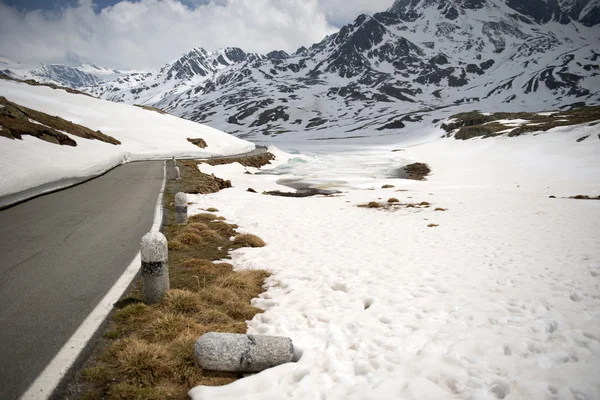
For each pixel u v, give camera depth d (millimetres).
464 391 4113
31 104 59219
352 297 7492
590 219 17031
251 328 6121
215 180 29844
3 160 18281
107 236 10648
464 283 8156
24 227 11398
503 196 28781
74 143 33812
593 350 5020
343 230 15039
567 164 53594
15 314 5648
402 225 16297
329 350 5160
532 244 12109
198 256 10273
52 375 4211
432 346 5184
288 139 198875
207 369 4617
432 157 85875
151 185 23828
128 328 5453
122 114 74875
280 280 8758
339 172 60938
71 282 7055
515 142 79438
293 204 22969
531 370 4523
